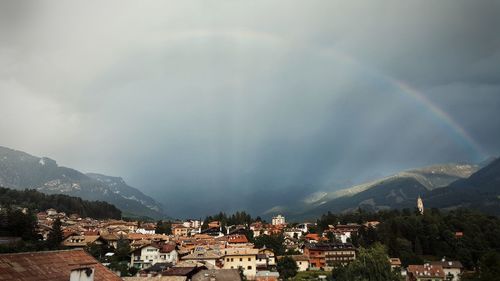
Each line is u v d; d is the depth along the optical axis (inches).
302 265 6461.6
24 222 6013.8
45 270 1069.8
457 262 6771.7
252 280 4749.0
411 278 6397.6
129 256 5546.3
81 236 6437.0
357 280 4483.3
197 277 2910.9
